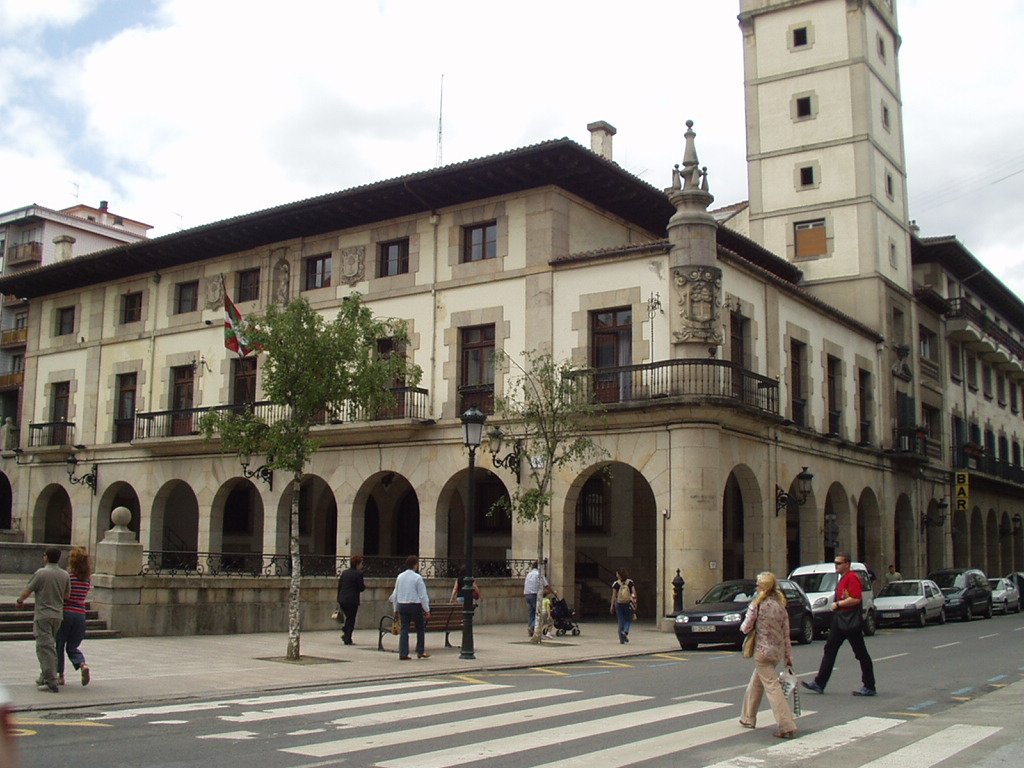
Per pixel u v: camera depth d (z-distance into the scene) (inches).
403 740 369.1
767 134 1585.9
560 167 1076.5
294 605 642.8
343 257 1248.8
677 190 1040.8
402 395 1153.4
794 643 853.2
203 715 426.0
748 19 1620.3
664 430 1006.4
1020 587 1683.1
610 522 1240.2
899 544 1550.2
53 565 484.4
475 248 1167.0
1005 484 1956.2
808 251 1534.2
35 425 1502.2
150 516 1370.6
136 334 1441.9
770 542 1112.2
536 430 959.0
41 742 359.9
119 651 642.2
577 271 1078.4
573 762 330.6
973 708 467.5
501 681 571.5
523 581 1039.0
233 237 1314.0
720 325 1035.3
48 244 2223.2
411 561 695.7
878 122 1556.3
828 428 1302.9
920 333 1690.5
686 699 493.0
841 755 348.8
